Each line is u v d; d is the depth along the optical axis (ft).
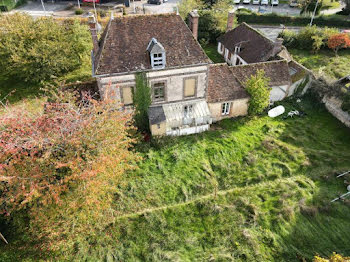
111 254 64.44
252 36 144.66
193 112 98.22
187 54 90.53
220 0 193.36
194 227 70.03
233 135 99.25
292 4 244.42
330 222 71.87
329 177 84.02
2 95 124.47
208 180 82.02
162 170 83.87
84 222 65.67
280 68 118.52
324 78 120.98
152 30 90.17
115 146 64.44
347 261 53.67
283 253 64.54
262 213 72.28
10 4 227.61
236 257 63.72
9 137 62.13
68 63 129.39
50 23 133.69
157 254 63.93
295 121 110.42
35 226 66.69
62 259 63.41
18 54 118.93
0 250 64.85
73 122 65.10
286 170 86.22
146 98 93.45
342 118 109.70
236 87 105.91
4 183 61.93
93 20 88.22
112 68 84.94
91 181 56.80
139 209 73.82
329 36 172.04
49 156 59.21
